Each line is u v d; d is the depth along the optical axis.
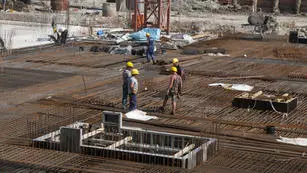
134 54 35.16
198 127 19.11
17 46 37.25
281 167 15.31
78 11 64.69
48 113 20.50
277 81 27.91
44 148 16.41
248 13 71.38
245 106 21.97
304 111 21.81
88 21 54.00
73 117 20.08
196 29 52.62
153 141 17.23
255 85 26.73
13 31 43.34
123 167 14.85
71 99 22.83
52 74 28.27
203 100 23.20
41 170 14.50
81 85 25.72
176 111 21.31
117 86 25.72
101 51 36.03
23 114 20.38
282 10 74.88
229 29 53.66
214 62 33.16
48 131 18.16
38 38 41.00
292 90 25.75
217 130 18.77
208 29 53.53
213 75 28.81
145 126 19.25
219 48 38.38
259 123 19.80
